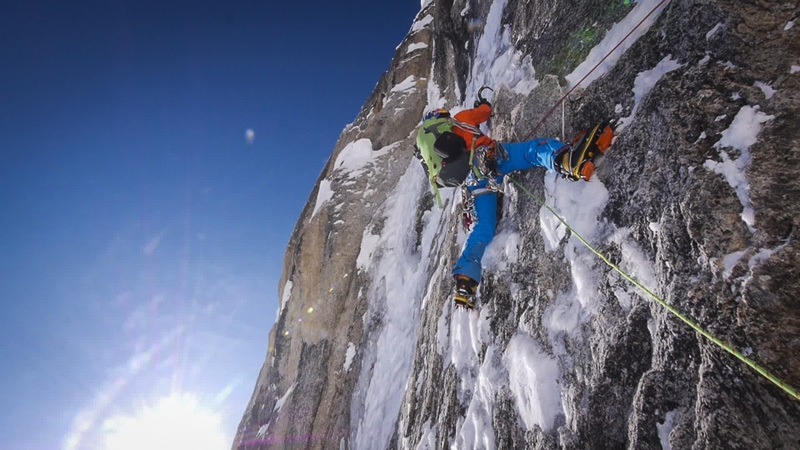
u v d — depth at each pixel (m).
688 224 2.18
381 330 7.68
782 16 2.24
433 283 5.55
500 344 3.34
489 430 3.09
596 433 2.37
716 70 2.38
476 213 3.80
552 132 3.53
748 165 2.07
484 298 3.72
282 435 8.54
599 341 2.51
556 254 3.03
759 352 1.79
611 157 2.82
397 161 10.05
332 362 8.50
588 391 2.47
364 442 6.48
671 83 2.56
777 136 2.03
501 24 5.72
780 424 1.67
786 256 1.83
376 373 7.15
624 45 3.16
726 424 1.80
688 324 2.05
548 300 3.00
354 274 9.14
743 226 2.00
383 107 10.92
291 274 11.12
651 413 2.11
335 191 10.27
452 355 3.95
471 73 6.78
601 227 2.76
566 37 3.86
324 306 9.28
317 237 9.96
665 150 2.46
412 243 8.17
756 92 2.19
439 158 3.70
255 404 10.90
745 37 2.32
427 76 10.68
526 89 4.11
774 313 1.79
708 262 2.05
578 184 3.04
